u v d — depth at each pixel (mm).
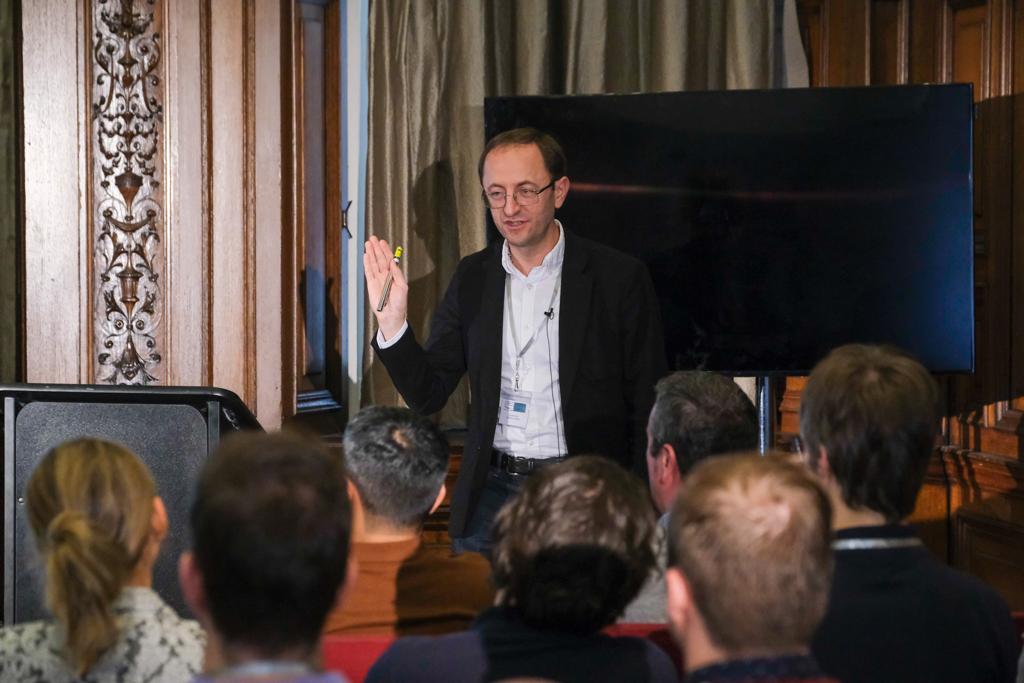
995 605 3445
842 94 7742
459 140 8406
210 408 5984
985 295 8414
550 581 3139
